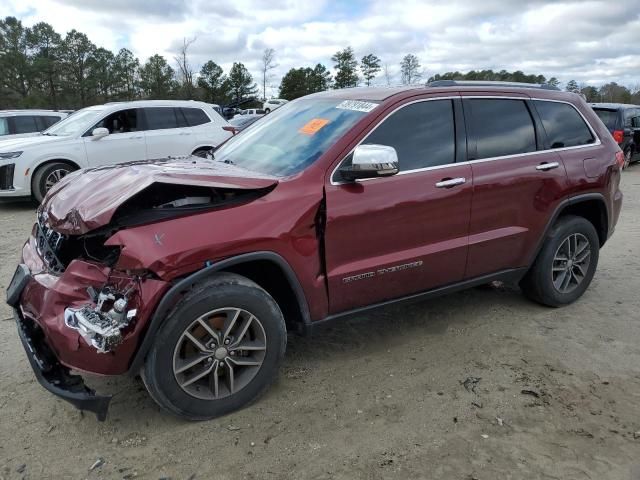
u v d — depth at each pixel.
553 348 3.97
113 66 77.44
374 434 2.96
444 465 2.72
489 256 4.05
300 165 3.34
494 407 3.22
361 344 4.02
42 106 67.94
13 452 2.79
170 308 2.77
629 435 2.96
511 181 4.02
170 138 10.48
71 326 2.67
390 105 3.57
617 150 4.85
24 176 9.12
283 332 3.17
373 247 3.43
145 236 2.69
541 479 2.63
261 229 2.96
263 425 3.03
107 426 3.00
